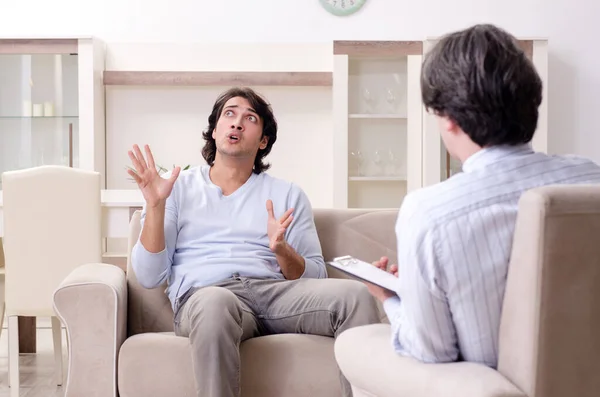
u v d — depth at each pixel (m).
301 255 2.35
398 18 5.34
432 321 1.21
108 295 2.11
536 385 1.14
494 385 1.13
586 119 5.38
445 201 1.20
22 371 3.63
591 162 1.29
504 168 1.23
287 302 2.15
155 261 2.19
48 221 3.21
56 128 5.05
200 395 1.91
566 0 5.36
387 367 1.29
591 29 5.36
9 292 3.18
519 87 1.21
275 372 2.05
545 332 1.14
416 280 1.20
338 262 1.47
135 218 2.47
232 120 2.39
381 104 5.19
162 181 2.18
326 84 5.21
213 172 2.43
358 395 1.43
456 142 1.28
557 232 1.13
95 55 5.06
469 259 1.19
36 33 5.31
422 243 1.19
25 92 5.05
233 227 2.33
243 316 2.11
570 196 1.14
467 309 1.20
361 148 5.19
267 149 2.51
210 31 5.34
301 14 5.34
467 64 1.22
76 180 3.21
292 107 5.33
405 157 5.18
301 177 5.35
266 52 5.30
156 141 5.32
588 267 1.15
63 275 3.22
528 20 5.36
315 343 2.07
